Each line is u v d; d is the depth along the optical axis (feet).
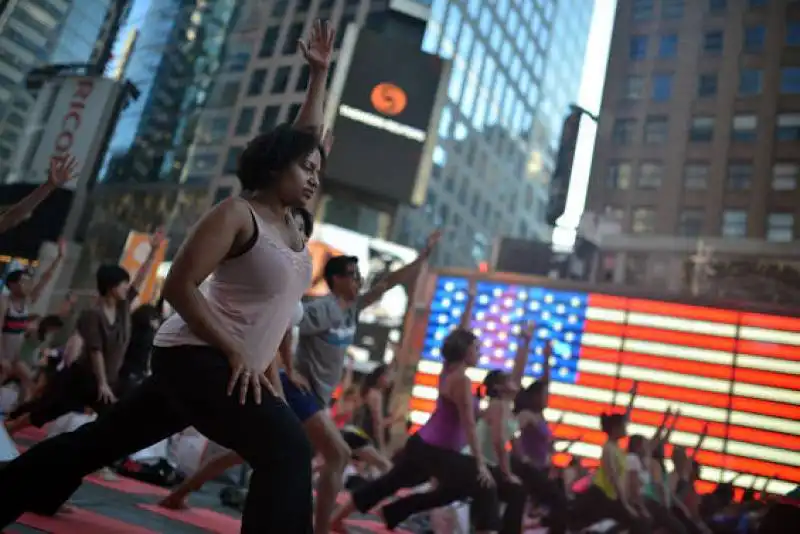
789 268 111.24
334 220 91.56
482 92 190.60
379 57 87.10
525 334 21.25
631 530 20.67
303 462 6.66
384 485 15.20
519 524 16.61
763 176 122.52
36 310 118.73
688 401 60.23
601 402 61.46
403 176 85.05
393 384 63.98
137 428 7.62
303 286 7.34
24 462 7.40
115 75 164.66
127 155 161.17
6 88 145.48
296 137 7.25
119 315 16.94
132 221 148.36
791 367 58.54
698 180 126.21
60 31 156.15
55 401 16.28
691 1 135.13
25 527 8.36
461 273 66.64
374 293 14.97
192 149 157.38
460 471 14.78
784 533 20.39
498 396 17.35
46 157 136.56
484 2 191.01
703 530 26.45
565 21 239.09
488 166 191.93
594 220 121.49
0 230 11.90
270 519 6.32
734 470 58.08
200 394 6.53
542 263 87.86
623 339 62.49
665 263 118.62
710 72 130.93
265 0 164.04
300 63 153.99
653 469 23.81
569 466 27.91
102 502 12.05
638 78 135.44
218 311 6.81
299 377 11.73
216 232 6.49
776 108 124.98
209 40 167.73
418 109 86.84
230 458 13.30
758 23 130.00
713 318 61.31
